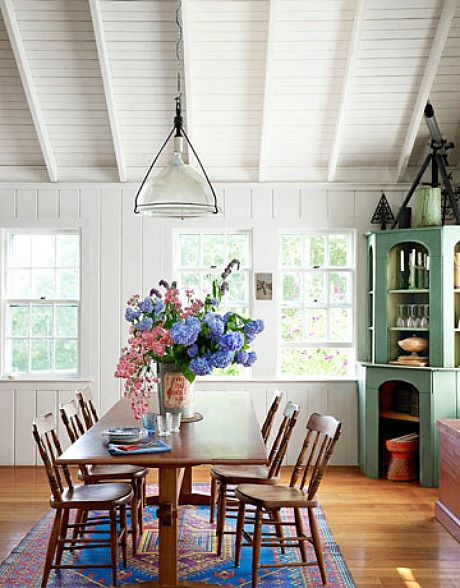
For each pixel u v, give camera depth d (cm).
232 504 483
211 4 563
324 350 716
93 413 549
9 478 648
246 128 664
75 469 687
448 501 510
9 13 566
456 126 675
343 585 407
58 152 689
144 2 564
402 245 677
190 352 423
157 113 651
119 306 702
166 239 704
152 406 525
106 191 702
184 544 476
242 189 702
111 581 415
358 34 570
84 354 702
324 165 700
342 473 672
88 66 615
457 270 638
